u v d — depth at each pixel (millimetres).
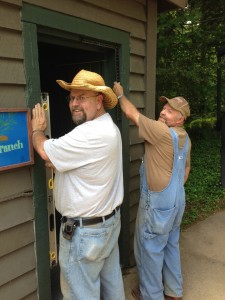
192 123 9609
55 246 2557
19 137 2127
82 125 2006
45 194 2391
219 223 4730
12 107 2117
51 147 1962
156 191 2557
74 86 2002
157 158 2521
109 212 2121
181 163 2604
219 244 4090
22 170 2225
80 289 2107
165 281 2938
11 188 2162
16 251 2262
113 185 2158
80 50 3170
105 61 3062
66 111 3299
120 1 2896
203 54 7523
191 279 3316
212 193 5895
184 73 6746
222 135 4746
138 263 2814
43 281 2457
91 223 2047
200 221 4824
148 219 2627
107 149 1989
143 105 3416
